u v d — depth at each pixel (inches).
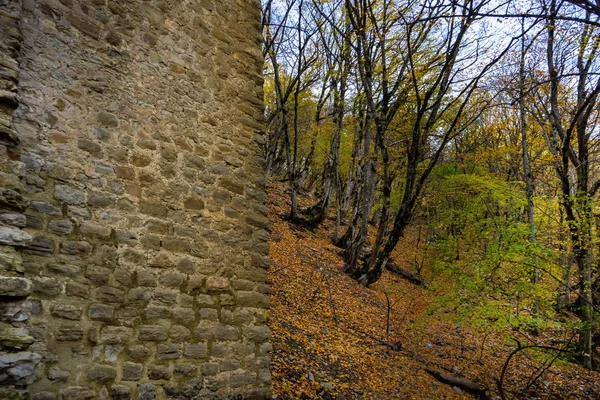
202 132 165.9
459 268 324.5
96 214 130.4
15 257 105.3
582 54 374.9
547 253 294.4
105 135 135.9
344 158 717.9
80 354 120.0
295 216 622.2
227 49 181.2
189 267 153.2
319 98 637.9
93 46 136.5
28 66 120.6
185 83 162.1
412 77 394.3
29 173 117.0
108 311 128.3
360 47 419.5
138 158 143.6
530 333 404.5
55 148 123.6
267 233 186.4
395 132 575.2
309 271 446.3
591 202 340.8
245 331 168.2
